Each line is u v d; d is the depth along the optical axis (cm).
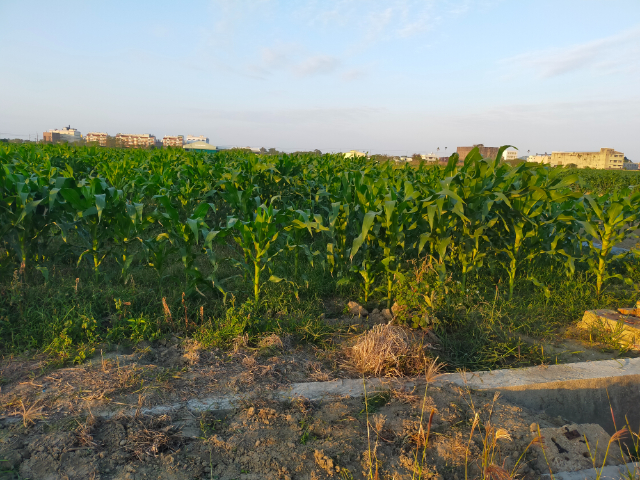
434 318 477
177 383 351
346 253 604
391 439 291
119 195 533
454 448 277
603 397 394
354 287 615
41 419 296
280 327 464
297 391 349
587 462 276
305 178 984
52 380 347
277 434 290
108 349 412
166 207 521
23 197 478
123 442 276
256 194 895
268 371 375
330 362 414
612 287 686
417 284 507
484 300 576
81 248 584
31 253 543
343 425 303
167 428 290
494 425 307
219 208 924
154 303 502
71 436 276
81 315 435
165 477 249
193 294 527
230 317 457
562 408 384
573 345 490
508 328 511
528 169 571
